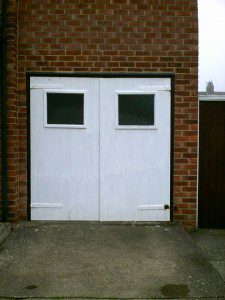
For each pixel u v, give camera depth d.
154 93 6.47
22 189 6.50
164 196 6.55
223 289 4.34
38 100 6.46
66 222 6.46
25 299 4.09
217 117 6.89
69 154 6.50
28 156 6.48
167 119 6.49
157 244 5.55
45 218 6.55
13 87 6.23
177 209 6.55
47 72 6.43
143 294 4.20
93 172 6.52
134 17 6.42
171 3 6.42
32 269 4.75
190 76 6.46
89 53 6.44
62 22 6.42
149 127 6.48
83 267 4.81
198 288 4.34
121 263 4.92
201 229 6.93
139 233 6.00
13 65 6.21
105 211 6.55
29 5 6.40
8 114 6.24
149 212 6.55
